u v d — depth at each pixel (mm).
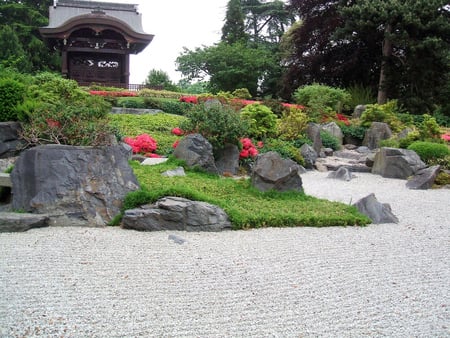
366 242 7156
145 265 5625
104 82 32844
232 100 20453
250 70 35125
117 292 4777
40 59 39906
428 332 4207
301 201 9102
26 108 10797
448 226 8500
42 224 7152
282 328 4133
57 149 7656
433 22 25844
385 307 4719
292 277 5445
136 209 7398
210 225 7379
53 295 4637
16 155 10719
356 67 31328
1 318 4090
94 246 6289
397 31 27188
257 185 9320
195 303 4586
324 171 15977
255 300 4727
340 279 5461
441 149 15523
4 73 13266
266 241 6918
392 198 11242
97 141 8320
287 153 15406
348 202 10352
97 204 7488
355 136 20578
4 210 7676
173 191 7805
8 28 34250
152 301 4590
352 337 4039
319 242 7012
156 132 16516
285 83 32844
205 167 11023
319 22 32031
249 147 13477
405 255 6574
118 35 32562
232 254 6207
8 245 6195
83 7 36156
